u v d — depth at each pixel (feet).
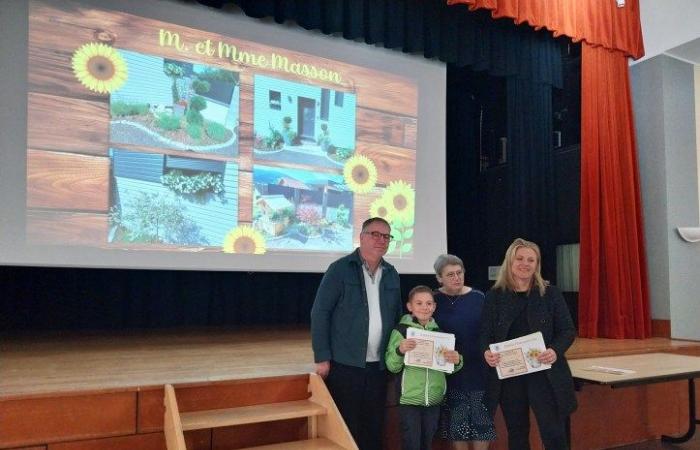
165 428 8.22
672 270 17.51
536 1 16.66
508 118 18.49
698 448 13.04
